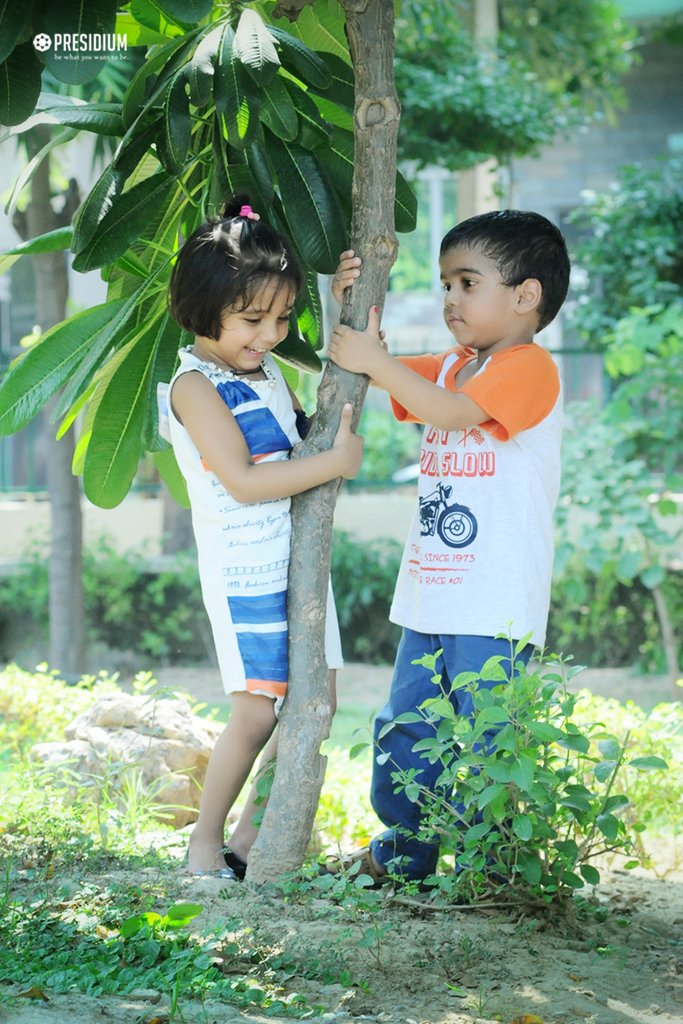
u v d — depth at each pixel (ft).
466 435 9.64
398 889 9.75
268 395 9.34
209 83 8.55
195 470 9.20
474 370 9.95
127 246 9.68
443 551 9.64
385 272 9.19
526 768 8.30
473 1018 7.23
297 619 9.13
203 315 8.80
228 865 9.68
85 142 34.19
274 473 8.82
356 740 19.16
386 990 7.64
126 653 28.99
